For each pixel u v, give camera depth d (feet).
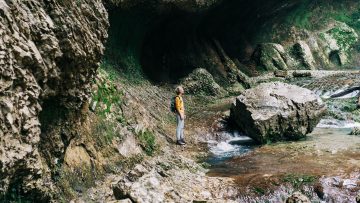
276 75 79.92
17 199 16.15
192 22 66.23
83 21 20.13
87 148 25.32
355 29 108.88
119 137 29.25
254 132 41.42
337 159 32.30
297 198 24.48
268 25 93.25
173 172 28.99
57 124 20.44
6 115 14.06
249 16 83.10
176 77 67.31
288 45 95.91
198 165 32.76
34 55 15.85
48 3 17.88
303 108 40.88
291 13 94.73
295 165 31.48
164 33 64.80
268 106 41.65
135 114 33.45
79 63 19.84
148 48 64.39
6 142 14.07
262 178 28.45
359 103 51.70
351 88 59.93
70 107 20.95
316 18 103.65
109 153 27.40
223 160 35.42
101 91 29.60
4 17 14.60
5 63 14.11
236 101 44.37
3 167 13.75
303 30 98.94
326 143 38.24
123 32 53.01
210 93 63.46
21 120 15.06
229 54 85.30
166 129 42.96
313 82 67.56
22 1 16.40
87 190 23.21
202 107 56.80
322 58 98.17
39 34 16.80
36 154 16.11
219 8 70.44
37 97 16.11
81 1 20.35
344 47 103.40
